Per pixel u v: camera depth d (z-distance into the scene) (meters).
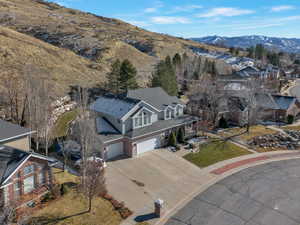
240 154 30.34
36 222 16.67
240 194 21.55
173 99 37.66
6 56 44.22
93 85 51.16
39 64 48.06
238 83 54.22
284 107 43.47
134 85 49.78
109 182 23.22
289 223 17.89
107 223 17.53
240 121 41.25
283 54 162.62
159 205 18.30
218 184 23.27
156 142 31.58
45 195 19.45
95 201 19.62
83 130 19.06
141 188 22.39
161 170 25.91
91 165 18.22
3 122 23.78
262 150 31.81
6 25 88.56
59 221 17.08
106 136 28.27
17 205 17.06
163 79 51.50
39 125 26.17
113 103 32.56
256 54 139.62
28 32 86.06
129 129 30.05
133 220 18.09
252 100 37.72
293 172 25.78
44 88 27.25
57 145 29.56
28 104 27.98
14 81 37.31
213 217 18.48
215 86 44.28
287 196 21.25
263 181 23.83
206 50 133.88
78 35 86.81
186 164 27.38
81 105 22.14
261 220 18.16
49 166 19.84
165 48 102.81
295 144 33.38
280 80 83.06
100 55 73.25
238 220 18.16
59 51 59.56
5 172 17.03
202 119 40.03
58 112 39.16
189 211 19.22
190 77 70.19
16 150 19.16
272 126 41.12
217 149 31.50
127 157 28.78
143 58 83.00
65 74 50.16
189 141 33.78
